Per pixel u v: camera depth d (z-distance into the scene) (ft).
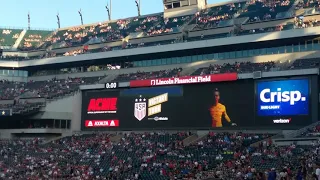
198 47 248.73
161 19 321.73
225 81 218.79
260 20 259.60
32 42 368.68
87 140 243.40
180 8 314.14
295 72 200.85
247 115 212.64
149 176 183.52
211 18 289.12
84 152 227.61
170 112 233.35
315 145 166.61
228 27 265.95
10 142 256.32
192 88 228.63
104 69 288.30
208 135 214.28
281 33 226.79
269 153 174.09
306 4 263.08
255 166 165.37
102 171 200.75
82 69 297.94
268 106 207.31
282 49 233.96
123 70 280.92
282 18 253.44
